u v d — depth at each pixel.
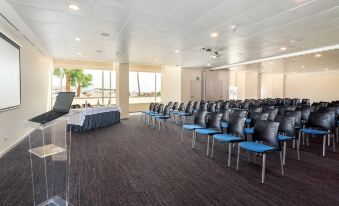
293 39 5.91
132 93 13.41
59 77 10.63
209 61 10.16
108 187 2.96
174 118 10.11
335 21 4.43
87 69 11.23
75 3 3.50
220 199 2.64
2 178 3.26
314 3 3.52
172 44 6.48
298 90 16.70
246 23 4.52
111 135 6.56
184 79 12.76
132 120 9.95
